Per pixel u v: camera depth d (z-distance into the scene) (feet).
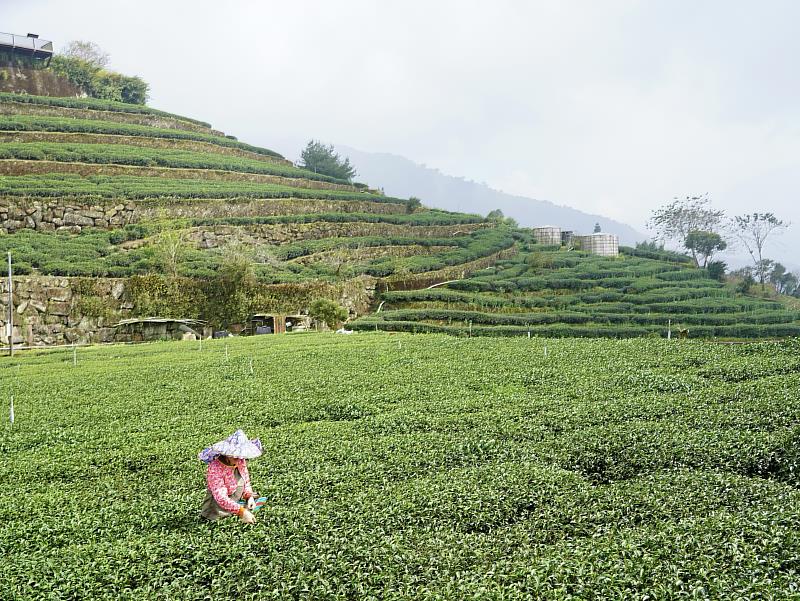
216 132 456.86
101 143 370.12
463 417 88.48
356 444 77.15
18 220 275.18
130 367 147.33
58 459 79.20
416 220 365.40
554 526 49.73
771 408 77.77
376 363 135.64
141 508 57.88
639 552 40.98
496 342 156.87
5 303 212.02
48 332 217.77
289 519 52.24
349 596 41.09
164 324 231.91
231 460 51.93
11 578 44.09
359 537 48.06
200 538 49.32
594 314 230.89
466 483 59.77
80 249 257.96
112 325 226.79
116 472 73.72
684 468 61.41
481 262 315.37
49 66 450.71
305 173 418.72
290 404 104.27
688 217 415.23
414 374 121.39
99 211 291.79
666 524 46.39
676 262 369.30
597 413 84.99
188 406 107.24
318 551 46.01
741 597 34.81
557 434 77.92
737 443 65.92
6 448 88.02
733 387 92.68
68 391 123.13
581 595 37.42
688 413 80.94
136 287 232.32
